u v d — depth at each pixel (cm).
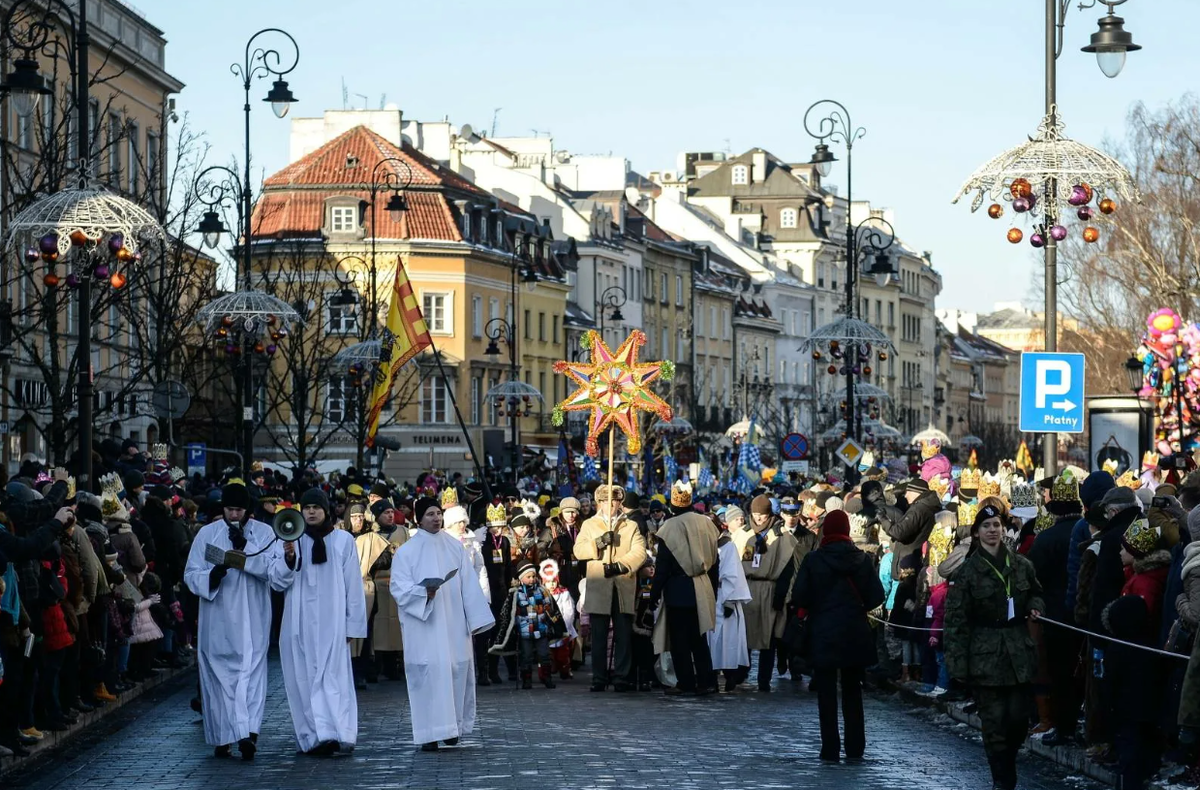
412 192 8200
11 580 1463
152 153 5691
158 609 2181
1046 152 2097
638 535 2152
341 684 1579
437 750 1580
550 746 1597
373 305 5228
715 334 11581
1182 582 1190
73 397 3247
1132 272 5822
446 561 1606
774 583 2184
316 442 7662
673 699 2048
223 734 1545
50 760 1548
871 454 5156
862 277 14388
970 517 1922
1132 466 4353
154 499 2195
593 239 9725
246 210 3634
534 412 8856
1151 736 1304
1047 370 2169
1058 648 1539
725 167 13712
